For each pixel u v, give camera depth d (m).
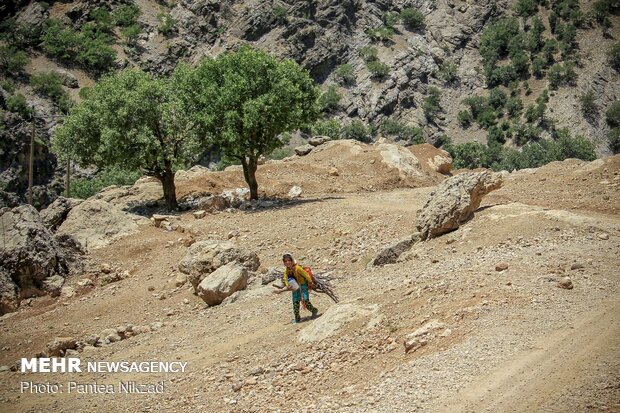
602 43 180.12
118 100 31.98
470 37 186.25
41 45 148.12
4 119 108.75
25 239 24.22
